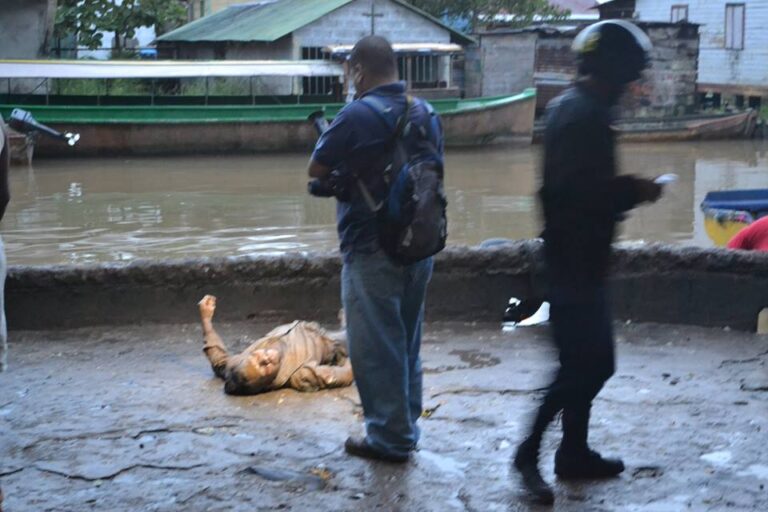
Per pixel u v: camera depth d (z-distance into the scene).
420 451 5.08
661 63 37.28
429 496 4.57
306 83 35.34
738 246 8.06
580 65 4.26
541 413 4.48
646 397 5.86
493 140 34.28
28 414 5.60
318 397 5.90
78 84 33.72
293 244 16.27
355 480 4.73
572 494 4.55
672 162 29.55
